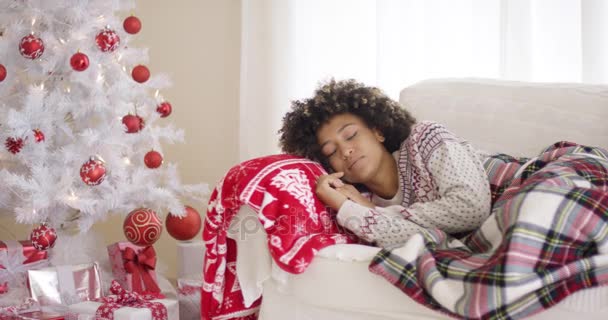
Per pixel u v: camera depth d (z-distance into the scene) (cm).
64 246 218
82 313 192
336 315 125
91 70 217
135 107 229
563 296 103
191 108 308
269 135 282
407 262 114
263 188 136
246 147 286
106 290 221
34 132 202
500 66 238
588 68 219
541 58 233
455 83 186
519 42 233
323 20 276
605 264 104
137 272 223
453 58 250
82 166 201
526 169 141
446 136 148
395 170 161
